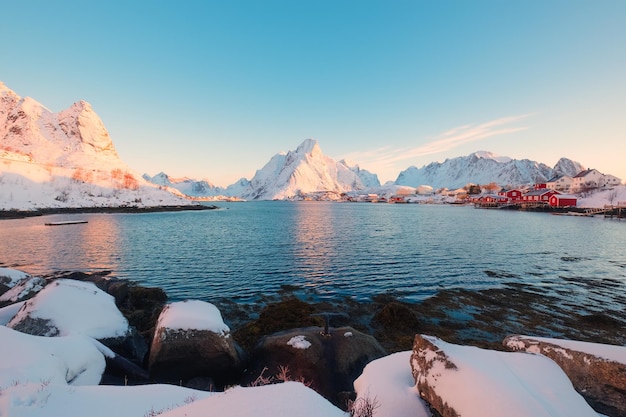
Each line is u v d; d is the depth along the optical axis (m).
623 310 17.84
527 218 85.56
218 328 10.28
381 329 15.09
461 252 35.41
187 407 4.47
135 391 6.24
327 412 4.29
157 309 17.03
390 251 36.19
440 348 6.29
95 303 11.86
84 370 8.12
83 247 38.03
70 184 127.56
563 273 26.27
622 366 5.92
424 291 21.48
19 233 49.78
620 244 40.75
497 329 15.17
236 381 10.20
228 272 26.73
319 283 23.55
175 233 52.72
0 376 6.10
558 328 15.34
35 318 10.17
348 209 149.25
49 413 4.91
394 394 6.02
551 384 5.41
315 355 9.84
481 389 4.98
